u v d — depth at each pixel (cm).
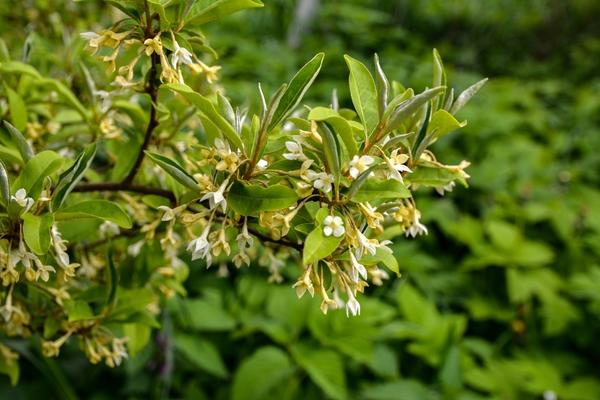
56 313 48
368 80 38
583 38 259
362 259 38
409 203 41
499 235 118
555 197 138
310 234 35
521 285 109
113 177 50
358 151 37
